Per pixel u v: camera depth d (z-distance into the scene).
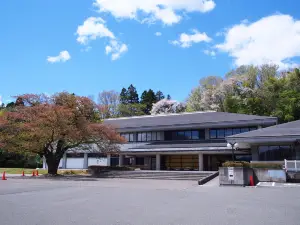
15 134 29.20
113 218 8.16
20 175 31.86
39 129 27.80
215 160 36.66
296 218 8.27
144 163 41.03
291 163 20.91
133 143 42.28
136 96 99.75
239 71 66.56
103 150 33.12
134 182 22.78
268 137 25.30
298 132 25.22
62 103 31.45
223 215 8.66
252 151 28.16
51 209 9.64
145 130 41.16
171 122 40.47
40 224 7.39
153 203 11.10
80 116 30.89
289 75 54.78
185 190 16.56
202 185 20.27
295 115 48.88
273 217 8.39
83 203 11.02
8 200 11.85
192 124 38.00
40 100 31.67
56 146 33.00
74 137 28.89
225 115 40.09
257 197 13.13
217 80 69.69
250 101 54.38
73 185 19.23
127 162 42.44
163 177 27.27
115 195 13.68
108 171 32.34
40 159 51.47
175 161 38.91
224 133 37.81
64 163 45.78
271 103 53.50
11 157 51.91
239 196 13.53
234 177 19.80
